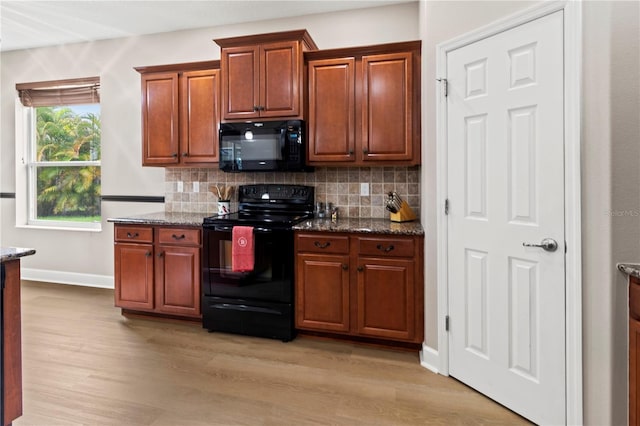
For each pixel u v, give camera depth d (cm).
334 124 270
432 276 217
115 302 294
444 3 202
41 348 238
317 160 274
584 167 140
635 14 124
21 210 403
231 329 264
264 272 255
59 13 313
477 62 184
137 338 256
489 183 181
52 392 187
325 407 177
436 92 208
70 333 263
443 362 210
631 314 126
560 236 152
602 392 136
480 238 187
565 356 152
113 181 370
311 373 210
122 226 292
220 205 313
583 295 143
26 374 204
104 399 181
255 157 278
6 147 403
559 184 152
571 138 145
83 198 393
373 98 262
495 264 180
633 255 129
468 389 195
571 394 149
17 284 147
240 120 283
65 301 332
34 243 398
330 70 269
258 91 276
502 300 177
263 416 169
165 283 282
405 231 228
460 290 199
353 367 218
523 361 169
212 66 295
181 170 347
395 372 213
